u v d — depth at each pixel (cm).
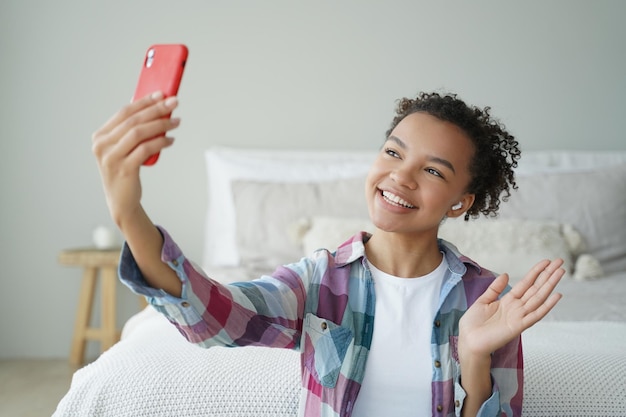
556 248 269
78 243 347
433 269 118
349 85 345
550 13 347
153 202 345
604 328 176
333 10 344
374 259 118
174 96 88
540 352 146
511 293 106
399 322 112
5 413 268
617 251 284
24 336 349
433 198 111
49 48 340
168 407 129
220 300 97
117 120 83
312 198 290
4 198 344
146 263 89
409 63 346
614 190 292
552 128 349
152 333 163
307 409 111
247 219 288
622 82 348
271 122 345
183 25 343
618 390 133
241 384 131
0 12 338
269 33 344
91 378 136
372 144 346
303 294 113
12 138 342
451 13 346
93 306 347
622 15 347
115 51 341
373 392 110
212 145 345
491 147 122
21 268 347
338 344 110
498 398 108
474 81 347
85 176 345
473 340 105
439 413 109
